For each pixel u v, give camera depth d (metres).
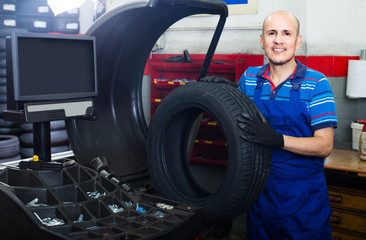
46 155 1.67
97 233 1.20
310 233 1.87
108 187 1.64
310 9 3.36
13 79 1.37
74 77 1.58
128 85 2.31
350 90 3.07
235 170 1.37
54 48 1.50
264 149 1.43
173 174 1.65
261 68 2.00
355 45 3.24
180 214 1.37
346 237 2.67
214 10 1.71
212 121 3.65
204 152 3.77
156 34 2.17
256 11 3.51
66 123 1.99
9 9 3.76
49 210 1.34
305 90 1.82
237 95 1.46
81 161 1.97
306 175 1.87
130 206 1.47
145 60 2.32
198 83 1.54
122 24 1.90
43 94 1.47
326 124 1.77
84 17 4.26
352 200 2.62
